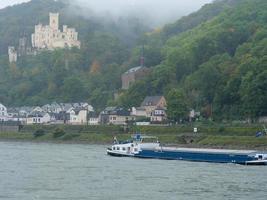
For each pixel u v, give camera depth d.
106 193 120.56
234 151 199.50
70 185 131.00
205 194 120.19
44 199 113.12
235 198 115.94
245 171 163.75
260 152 193.00
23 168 165.25
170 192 122.38
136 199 114.06
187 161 199.50
